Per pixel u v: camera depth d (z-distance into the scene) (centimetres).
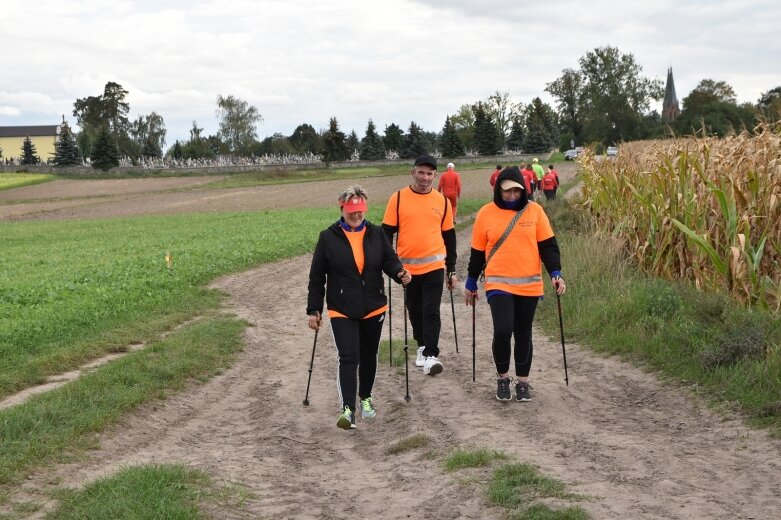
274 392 873
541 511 458
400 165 9894
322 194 6362
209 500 515
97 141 10219
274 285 1666
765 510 463
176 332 1154
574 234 1745
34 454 606
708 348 820
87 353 1023
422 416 734
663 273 1229
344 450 667
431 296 879
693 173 1170
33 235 3628
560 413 723
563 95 12838
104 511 475
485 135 10138
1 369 938
